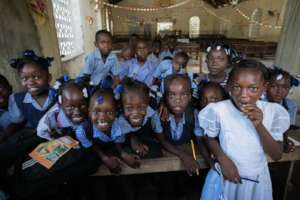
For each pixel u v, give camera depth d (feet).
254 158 3.37
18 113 4.71
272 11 40.37
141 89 3.77
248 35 47.52
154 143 4.42
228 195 3.62
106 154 3.88
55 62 10.99
